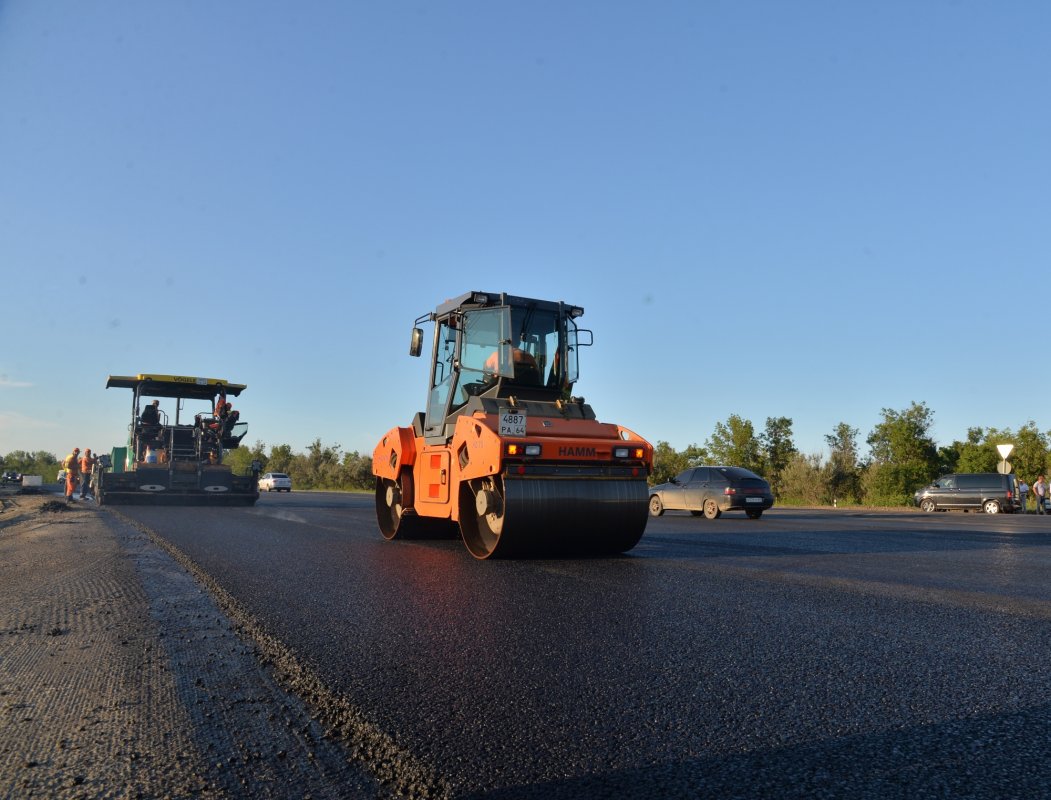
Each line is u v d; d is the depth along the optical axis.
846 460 40.00
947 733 2.71
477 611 5.08
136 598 5.69
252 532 11.78
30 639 4.37
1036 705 3.02
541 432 8.14
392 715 2.96
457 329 9.29
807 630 4.43
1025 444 46.94
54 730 2.86
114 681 3.50
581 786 2.29
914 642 4.12
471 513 8.48
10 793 2.30
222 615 5.04
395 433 10.37
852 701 3.08
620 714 2.95
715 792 2.23
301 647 4.08
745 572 7.04
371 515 17.38
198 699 3.22
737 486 19.30
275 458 71.31
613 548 8.45
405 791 2.28
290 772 2.45
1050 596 5.68
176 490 21.42
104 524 13.54
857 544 10.46
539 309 9.27
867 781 2.30
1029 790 2.21
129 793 2.29
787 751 2.55
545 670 3.59
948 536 12.23
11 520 16.38
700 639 4.21
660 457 47.72
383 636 4.34
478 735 2.74
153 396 22.06
